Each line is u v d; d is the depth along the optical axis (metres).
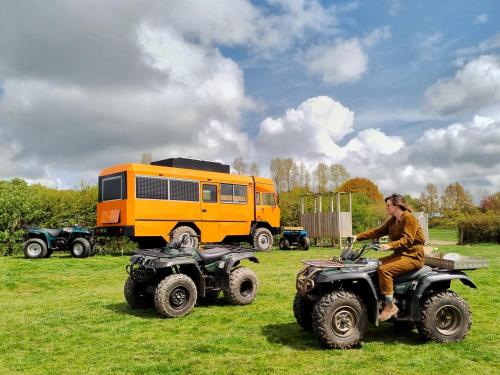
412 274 5.97
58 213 19.77
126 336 6.53
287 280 11.39
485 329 6.63
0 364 5.41
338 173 64.00
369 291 5.94
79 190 20.62
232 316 7.62
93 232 18.83
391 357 5.43
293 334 6.47
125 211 16.22
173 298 7.61
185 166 18.48
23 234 18.34
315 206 25.78
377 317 5.75
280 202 26.75
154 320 7.46
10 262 15.02
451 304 6.02
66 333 6.73
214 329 6.82
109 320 7.50
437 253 6.57
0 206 18.38
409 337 6.27
